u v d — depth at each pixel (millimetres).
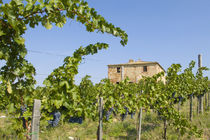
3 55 2387
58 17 2732
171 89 8188
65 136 8008
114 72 27484
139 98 7508
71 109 3975
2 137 5402
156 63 25094
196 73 12680
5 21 2312
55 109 3775
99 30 3418
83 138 8117
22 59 2859
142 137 8398
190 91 10430
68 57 3885
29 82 3277
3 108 6523
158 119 10930
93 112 4891
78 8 2998
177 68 8336
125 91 6434
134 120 10977
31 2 2477
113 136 8836
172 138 8102
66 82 3629
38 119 3113
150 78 8039
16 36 2303
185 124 7793
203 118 11367
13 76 2779
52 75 3713
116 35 3619
